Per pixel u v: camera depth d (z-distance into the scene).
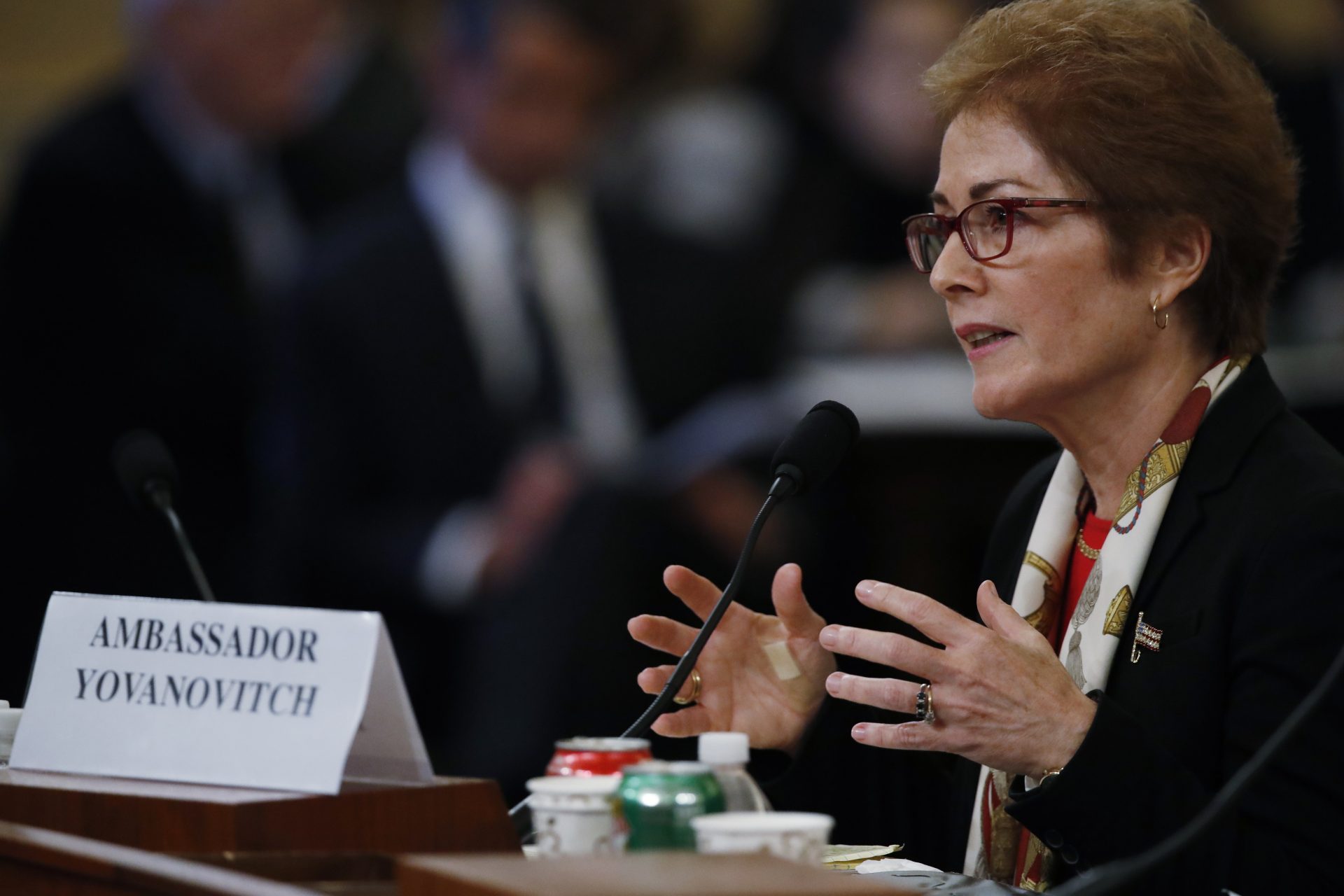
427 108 17.00
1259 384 6.79
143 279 16.67
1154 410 6.83
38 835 4.49
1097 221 6.56
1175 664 6.33
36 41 16.75
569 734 15.42
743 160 17.00
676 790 4.28
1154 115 6.48
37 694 5.29
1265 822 5.75
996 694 5.83
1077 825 5.78
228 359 16.73
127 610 5.27
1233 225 6.64
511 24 16.77
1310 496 6.22
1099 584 6.71
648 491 16.12
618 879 3.58
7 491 16.34
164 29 16.72
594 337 16.86
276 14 16.66
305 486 16.58
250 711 4.95
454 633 16.11
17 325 16.61
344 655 4.88
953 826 7.44
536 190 16.92
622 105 17.00
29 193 16.67
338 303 16.72
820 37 16.86
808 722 7.00
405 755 4.96
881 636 5.89
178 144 16.72
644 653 15.76
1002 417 6.99
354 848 4.73
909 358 16.53
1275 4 16.80
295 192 16.89
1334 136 16.73
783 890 3.47
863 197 16.89
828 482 15.33
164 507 7.68
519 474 16.53
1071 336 6.64
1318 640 5.96
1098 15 6.70
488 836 4.93
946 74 6.98
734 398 16.78
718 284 16.91
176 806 4.66
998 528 8.12
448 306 16.77
